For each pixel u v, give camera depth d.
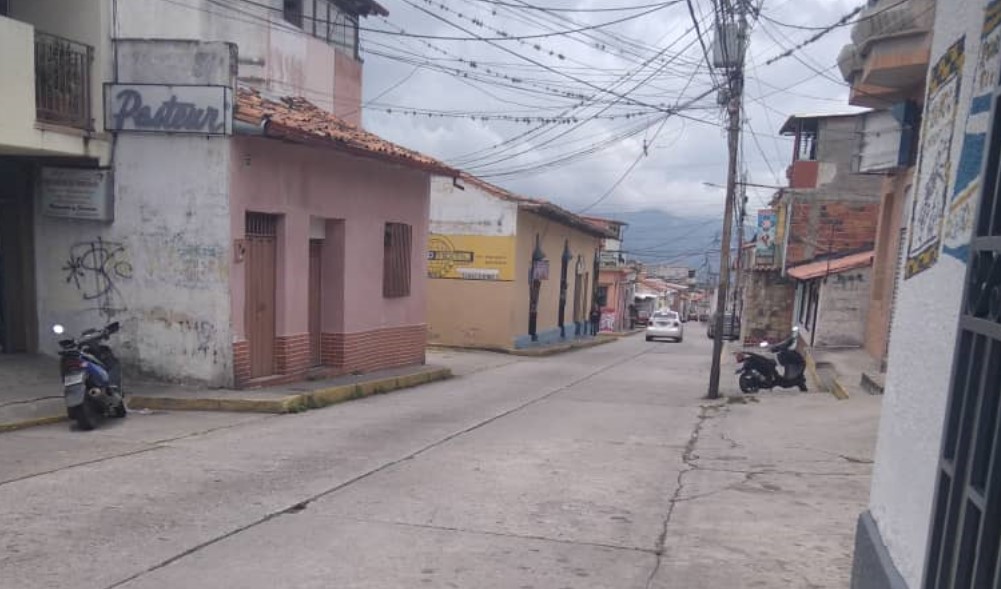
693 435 10.01
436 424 10.12
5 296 10.99
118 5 11.21
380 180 14.71
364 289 14.40
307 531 5.32
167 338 10.83
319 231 13.30
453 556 4.94
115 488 6.20
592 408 12.51
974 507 2.40
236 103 10.68
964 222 2.98
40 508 5.59
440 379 16.14
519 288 24.55
